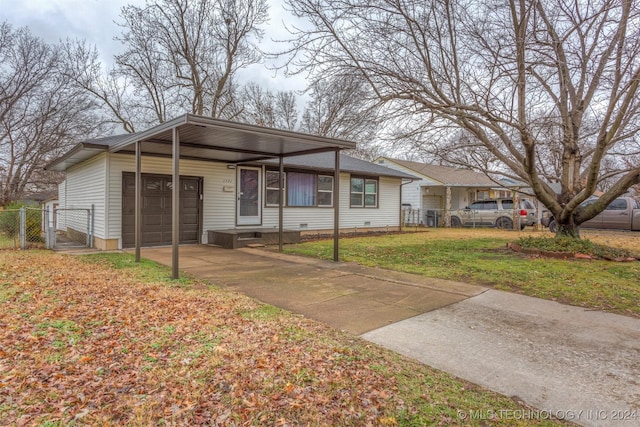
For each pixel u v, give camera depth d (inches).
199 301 190.2
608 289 226.2
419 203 898.1
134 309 172.4
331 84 348.5
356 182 636.7
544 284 239.3
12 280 221.8
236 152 373.1
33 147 863.7
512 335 152.6
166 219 420.2
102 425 86.8
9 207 519.8
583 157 392.2
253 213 498.3
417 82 323.3
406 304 196.4
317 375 113.5
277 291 220.8
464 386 110.0
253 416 92.6
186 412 93.3
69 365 115.6
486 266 300.2
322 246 434.0
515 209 713.6
